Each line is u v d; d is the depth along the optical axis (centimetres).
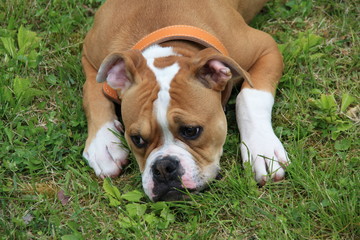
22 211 600
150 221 564
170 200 559
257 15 823
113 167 627
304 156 621
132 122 565
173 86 552
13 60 758
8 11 822
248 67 688
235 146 639
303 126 663
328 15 806
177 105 547
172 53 597
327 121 660
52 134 673
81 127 688
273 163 598
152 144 564
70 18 816
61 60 768
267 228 554
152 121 550
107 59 566
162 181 547
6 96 707
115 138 644
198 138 558
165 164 540
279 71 690
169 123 545
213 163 579
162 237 559
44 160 652
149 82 560
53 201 613
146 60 581
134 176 621
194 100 553
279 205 579
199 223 566
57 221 579
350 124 654
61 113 701
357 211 556
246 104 639
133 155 638
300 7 813
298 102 684
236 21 680
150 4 661
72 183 622
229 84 599
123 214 585
